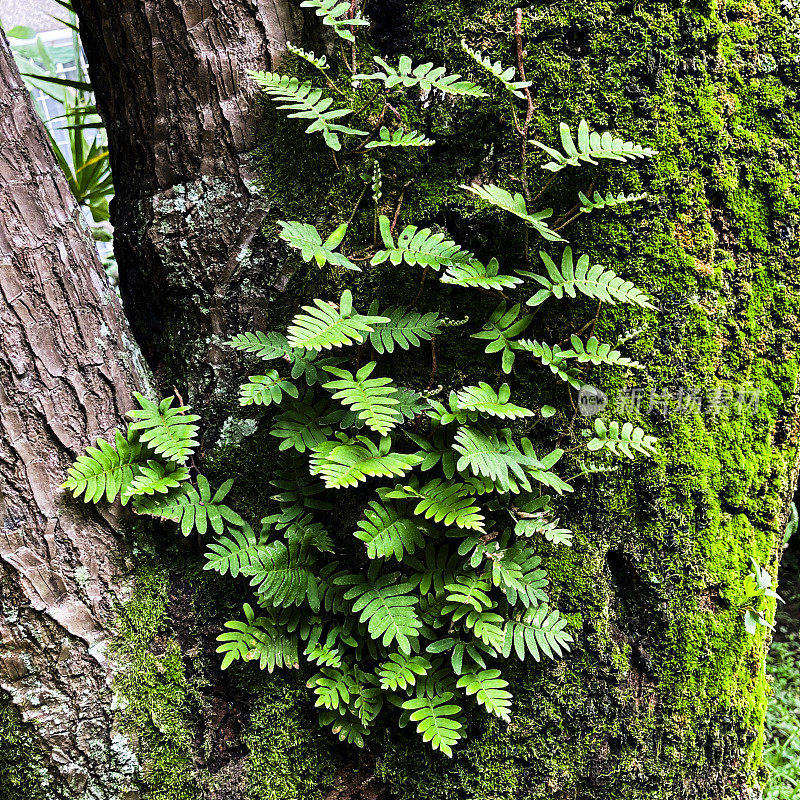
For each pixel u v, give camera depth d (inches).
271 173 60.5
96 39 60.8
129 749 59.5
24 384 58.5
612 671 59.9
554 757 59.9
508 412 58.4
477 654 59.2
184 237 60.6
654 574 60.1
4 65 58.6
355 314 58.6
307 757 60.0
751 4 60.4
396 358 60.4
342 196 60.4
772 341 60.6
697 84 60.1
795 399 60.6
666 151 60.0
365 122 60.2
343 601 59.7
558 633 59.4
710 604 60.2
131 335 60.9
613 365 60.1
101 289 59.9
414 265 60.2
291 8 60.4
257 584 60.2
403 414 59.4
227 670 60.1
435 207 60.2
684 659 60.0
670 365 60.1
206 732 60.0
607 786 59.9
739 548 60.4
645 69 59.8
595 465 60.1
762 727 60.7
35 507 58.6
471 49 60.1
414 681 59.0
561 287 59.1
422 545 59.1
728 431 60.4
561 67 59.9
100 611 59.4
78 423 59.2
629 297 58.9
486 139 60.1
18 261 58.4
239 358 60.8
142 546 60.0
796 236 60.6
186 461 60.9
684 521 60.1
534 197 59.9
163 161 60.6
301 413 59.9
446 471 59.1
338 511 60.4
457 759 59.8
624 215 59.9
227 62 60.1
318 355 60.1
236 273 60.6
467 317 59.5
